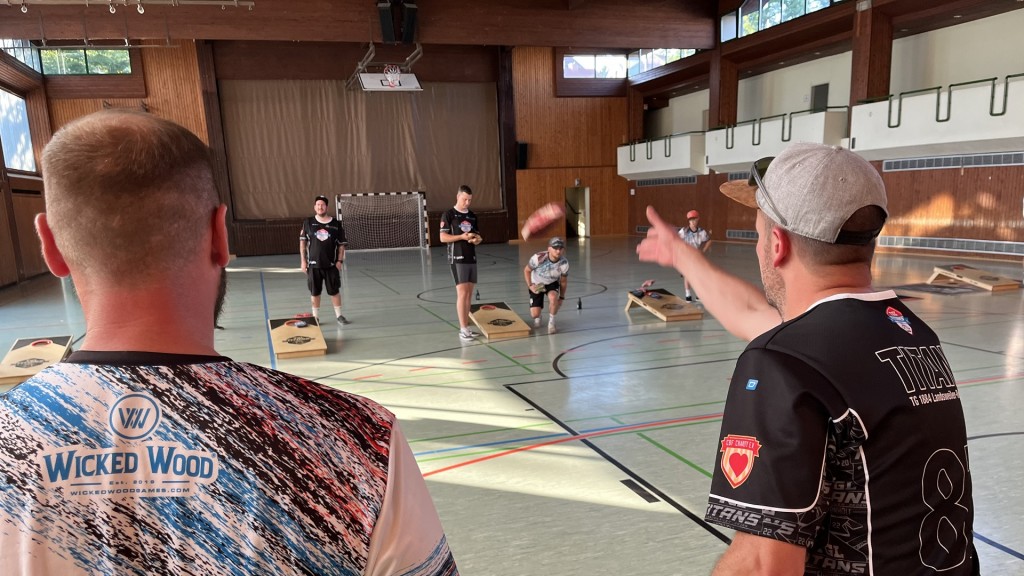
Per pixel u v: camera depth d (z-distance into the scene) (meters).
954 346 6.18
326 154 20.94
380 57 21.02
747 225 19.97
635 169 23.78
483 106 22.55
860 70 15.43
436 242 22.34
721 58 19.44
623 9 16.98
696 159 21.03
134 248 0.69
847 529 0.92
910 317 1.06
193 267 0.74
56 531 0.62
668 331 7.42
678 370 5.71
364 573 0.69
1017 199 13.20
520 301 9.93
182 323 0.73
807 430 0.87
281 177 20.61
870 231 1.02
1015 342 6.28
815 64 18.73
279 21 14.29
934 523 0.92
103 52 18.48
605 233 25.20
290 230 20.56
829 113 16.14
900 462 0.89
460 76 22.09
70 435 0.65
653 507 3.14
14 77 15.90
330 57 20.55
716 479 0.93
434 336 7.49
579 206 25.42
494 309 7.90
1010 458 3.58
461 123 22.34
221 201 0.81
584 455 3.81
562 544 2.82
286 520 0.66
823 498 0.88
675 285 11.34
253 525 0.65
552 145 23.86
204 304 0.77
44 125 17.86
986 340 6.39
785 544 0.85
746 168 19.48
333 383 5.55
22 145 16.78
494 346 6.88
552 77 23.50
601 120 24.39
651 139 22.73
